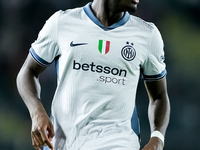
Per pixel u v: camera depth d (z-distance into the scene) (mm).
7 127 41938
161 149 11273
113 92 10734
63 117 11008
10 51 46656
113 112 10844
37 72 11516
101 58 10672
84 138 10688
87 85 10672
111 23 11086
